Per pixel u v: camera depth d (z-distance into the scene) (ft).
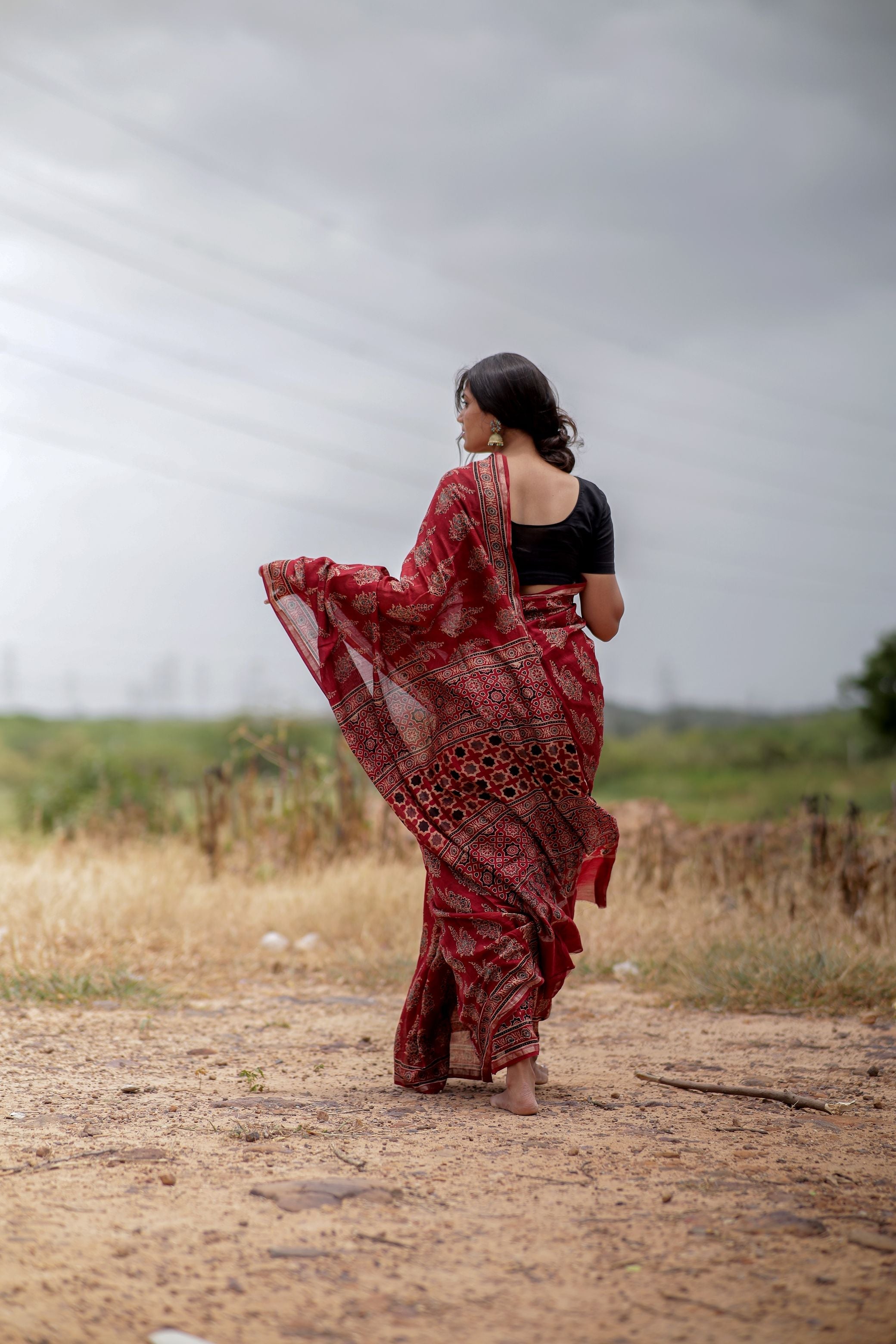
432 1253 6.73
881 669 106.42
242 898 23.49
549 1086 11.31
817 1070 12.16
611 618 11.42
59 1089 10.93
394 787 10.87
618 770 112.47
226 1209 7.41
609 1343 5.65
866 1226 7.19
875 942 19.19
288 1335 5.70
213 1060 12.49
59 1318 5.81
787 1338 5.69
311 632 11.09
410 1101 10.59
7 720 94.58
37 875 22.49
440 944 10.78
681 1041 13.87
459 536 10.74
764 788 90.43
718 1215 7.37
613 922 20.99
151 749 81.66
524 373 11.21
